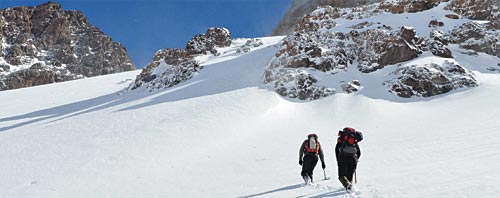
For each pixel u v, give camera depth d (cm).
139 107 3142
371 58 3241
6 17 14788
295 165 1619
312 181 1245
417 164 1315
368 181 1131
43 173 1827
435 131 1936
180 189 1416
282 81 3075
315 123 2442
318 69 3184
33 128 3119
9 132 3144
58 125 2983
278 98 2877
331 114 2553
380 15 4178
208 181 1502
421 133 1945
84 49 15000
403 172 1195
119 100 4084
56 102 4756
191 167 1764
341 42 3509
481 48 3266
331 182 1217
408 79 2775
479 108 2222
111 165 1853
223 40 5316
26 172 1869
